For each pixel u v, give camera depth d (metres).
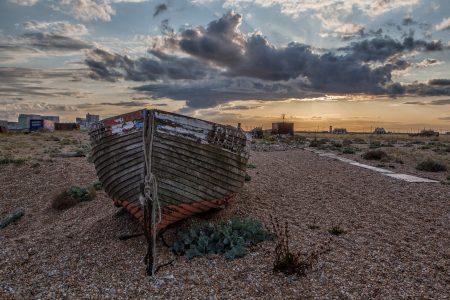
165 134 8.36
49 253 8.44
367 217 10.65
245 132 10.03
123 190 8.95
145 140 8.20
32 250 8.66
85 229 10.06
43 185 17.31
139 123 8.30
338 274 6.80
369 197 13.27
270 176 18.05
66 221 11.93
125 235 9.17
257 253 7.84
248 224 8.91
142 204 7.95
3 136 49.34
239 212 10.84
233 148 9.57
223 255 7.82
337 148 39.34
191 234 8.42
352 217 10.66
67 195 14.07
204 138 8.91
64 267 7.62
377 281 6.53
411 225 9.84
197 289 6.49
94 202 13.70
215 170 9.25
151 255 7.31
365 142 55.06
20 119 73.75
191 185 8.90
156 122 8.26
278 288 6.40
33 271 7.47
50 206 14.04
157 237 8.77
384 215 10.84
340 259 7.46
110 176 9.22
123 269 7.46
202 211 9.52
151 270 7.15
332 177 17.95
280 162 24.94
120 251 8.35
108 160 9.08
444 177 18.31
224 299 6.12
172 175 8.58
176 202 8.80
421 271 6.92
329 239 8.72
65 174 19.08
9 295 6.43
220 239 8.22
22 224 12.58
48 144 36.31
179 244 8.30
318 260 7.40
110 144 8.88
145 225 7.70
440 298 5.95
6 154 26.34
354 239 8.71
